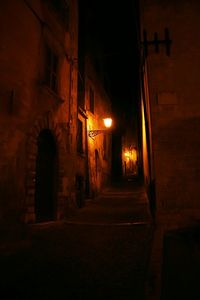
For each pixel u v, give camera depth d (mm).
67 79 10688
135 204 11930
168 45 7969
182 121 7570
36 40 8188
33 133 7727
